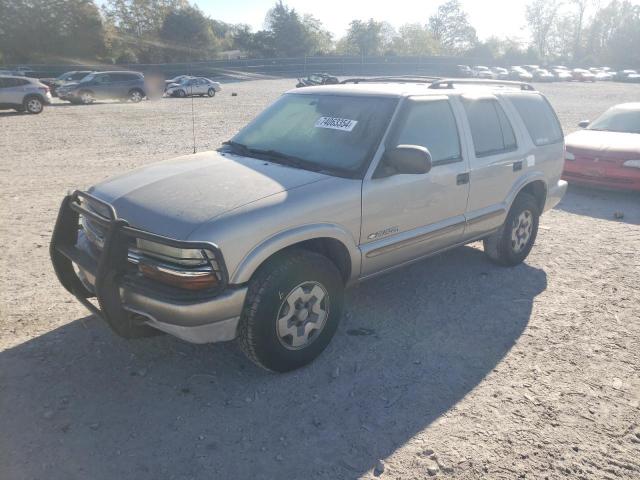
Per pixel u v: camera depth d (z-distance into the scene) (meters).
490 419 3.27
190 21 79.19
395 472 2.84
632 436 3.17
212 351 3.94
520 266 5.82
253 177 3.74
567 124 18.92
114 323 3.29
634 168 8.62
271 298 3.32
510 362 3.91
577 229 7.27
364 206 3.83
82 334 4.07
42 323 4.21
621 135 9.58
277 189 3.54
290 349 3.58
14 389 3.40
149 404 3.32
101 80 28.48
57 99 31.64
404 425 3.20
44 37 68.50
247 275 3.20
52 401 3.31
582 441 3.11
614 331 4.41
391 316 4.57
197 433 3.09
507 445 3.06
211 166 4.02
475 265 5.81
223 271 3.09
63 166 10.72
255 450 2.97
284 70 66.50
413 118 4.25
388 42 106.19
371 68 71.19
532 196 5.75
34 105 22.11
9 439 2.97
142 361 3.77
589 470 2.89
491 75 63.12
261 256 3.24
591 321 4.57
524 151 5.40
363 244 3.95
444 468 2.87
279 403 3.38
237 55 89.62
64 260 3.89
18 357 3.74
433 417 3.28
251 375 3.66
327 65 68.69
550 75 62.34
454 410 3.35
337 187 3.70
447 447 3.03
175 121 19.53
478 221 4.96
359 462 2.90
